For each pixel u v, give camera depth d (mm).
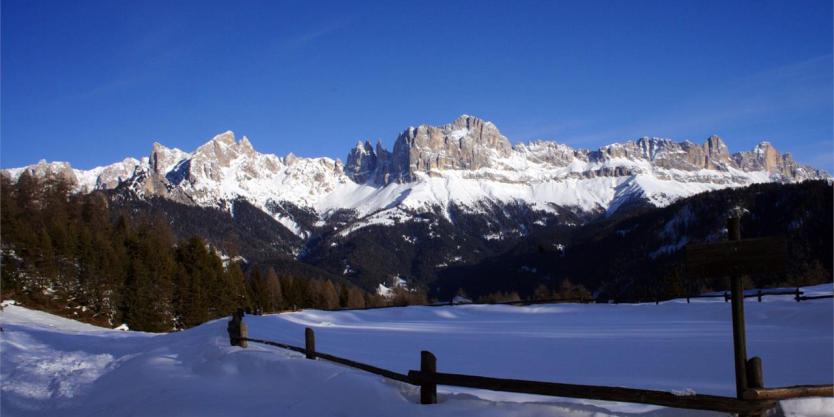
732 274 6098
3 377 14031
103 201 94250
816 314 24297
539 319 34531
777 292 32438
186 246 81750
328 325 31844
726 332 21969
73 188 95000
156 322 64312
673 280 75375
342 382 9125
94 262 61531
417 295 122812
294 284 103438
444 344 20219
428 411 7781
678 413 6672
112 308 61688
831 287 41250
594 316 34938
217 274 78625
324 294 109438
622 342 19359
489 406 7734
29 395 12281
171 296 68375
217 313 75938
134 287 63719
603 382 11469
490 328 28266
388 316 40000
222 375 11109
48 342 19859
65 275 60062
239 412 8781
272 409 8703
